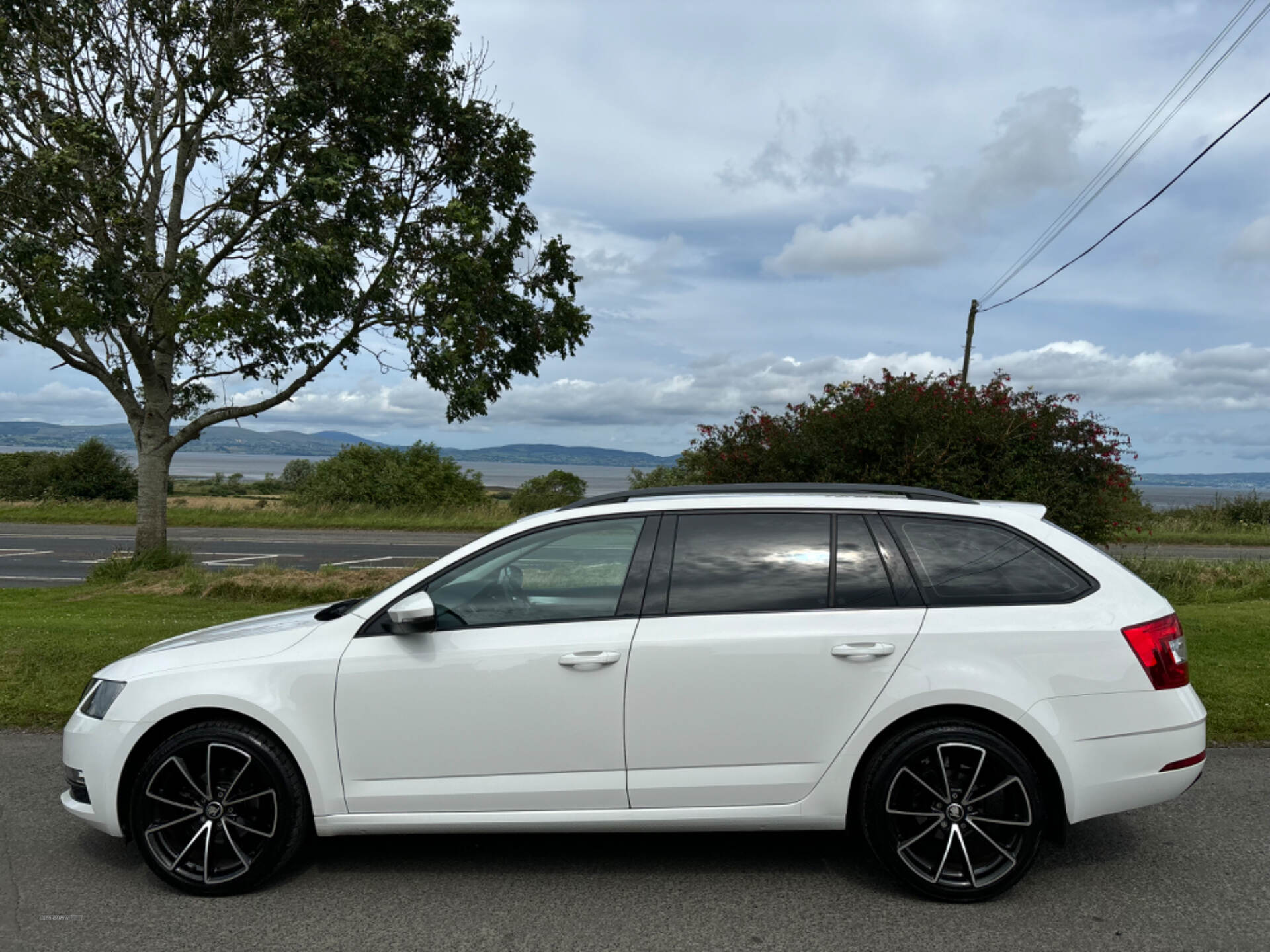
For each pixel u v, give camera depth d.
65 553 20.48
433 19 13.14
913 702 3.57
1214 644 7.89
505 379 14.13
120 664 3.94
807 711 3.63
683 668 3.64
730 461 11.54
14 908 3.56
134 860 4.04
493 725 3.67
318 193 12.09
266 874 3.68
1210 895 3.62
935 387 11.35
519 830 3.68
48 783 5.05
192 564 15.05
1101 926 3.36
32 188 12.04
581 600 3.79
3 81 12.50
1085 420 11.03
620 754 3.65
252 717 3.69
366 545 22.14
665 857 4.05
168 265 13.01
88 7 12.45
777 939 3.29
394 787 3.70
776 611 3.71
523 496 46.03
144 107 13.50
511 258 14.05
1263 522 25.73
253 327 12.48
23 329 13.02
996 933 3.32
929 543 3.81
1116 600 3.72
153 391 14.81
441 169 13.66
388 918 3.46
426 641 3.73
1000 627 3.64
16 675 7.15
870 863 3.98
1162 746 3.61
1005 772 3.56
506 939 3.29
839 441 11.14
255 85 13.06
